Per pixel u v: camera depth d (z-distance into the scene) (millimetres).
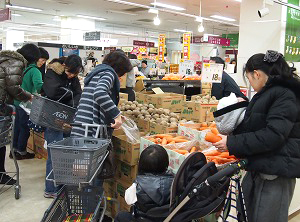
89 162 1980
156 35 24875
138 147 2857
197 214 1707
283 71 1817
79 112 2621
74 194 2402
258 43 5648
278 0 4906
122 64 2646
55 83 3330
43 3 13531
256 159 1844
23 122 4605
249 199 1990
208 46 22109
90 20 17875
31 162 4688
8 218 3094
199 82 6746
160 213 1768
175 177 1683
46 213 2135
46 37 26062
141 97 4289
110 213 3188
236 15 14992
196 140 2775
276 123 1741
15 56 3387
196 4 12578
